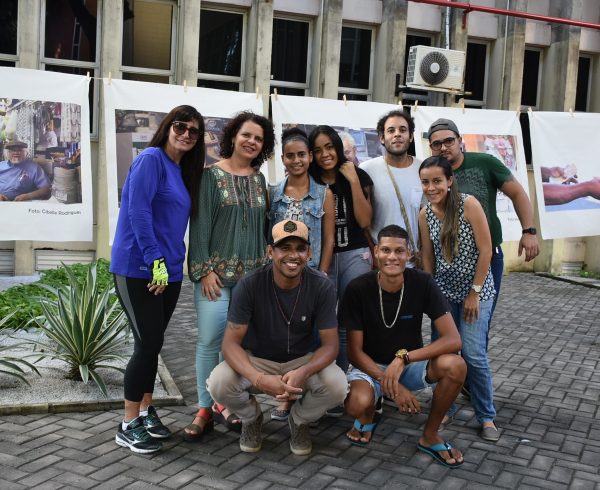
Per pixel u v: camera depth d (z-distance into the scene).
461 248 4.71
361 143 8.79
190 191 4.42
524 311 9.35
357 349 4.48
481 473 4.21
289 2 10.80
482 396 4.82
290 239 4.09
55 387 5.20
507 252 12.72
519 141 9.72
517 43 11.89
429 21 11.66
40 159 7.70
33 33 9.51
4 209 7.61
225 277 4.48
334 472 4.14
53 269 9.43
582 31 12.68
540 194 9.73
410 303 4.45
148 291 4.23
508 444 4.68
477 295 4.73
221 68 10.79
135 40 10.26
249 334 4.44
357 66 11.55
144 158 4.16
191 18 10.07
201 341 4.52
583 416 5.29
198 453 4.31
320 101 8.66
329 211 4.81
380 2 11.30
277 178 8.48
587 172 9.97
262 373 4.12
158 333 4.28
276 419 4.96
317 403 4.26
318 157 4.84
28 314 7.00
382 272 4.41
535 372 6.44
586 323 8.76
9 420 4.66
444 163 4.62
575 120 9.87
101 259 9.74
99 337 5.40
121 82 7.92
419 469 4.24
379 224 5.09
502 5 12.04
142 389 4.30
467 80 12.36
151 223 4.14
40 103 7.68
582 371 6.53
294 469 4.16
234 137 4.54
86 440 4.40
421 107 9.22
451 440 4.72
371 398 4.39
